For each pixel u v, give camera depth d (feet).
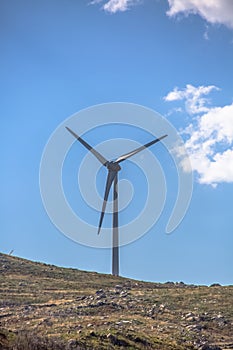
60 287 459.73
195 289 449.48
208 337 345.51
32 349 263.29
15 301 402.93
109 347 294.46
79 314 367.66
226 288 449.06
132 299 415.85
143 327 344.69
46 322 337.52
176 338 330.75
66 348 272.92
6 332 275.59
